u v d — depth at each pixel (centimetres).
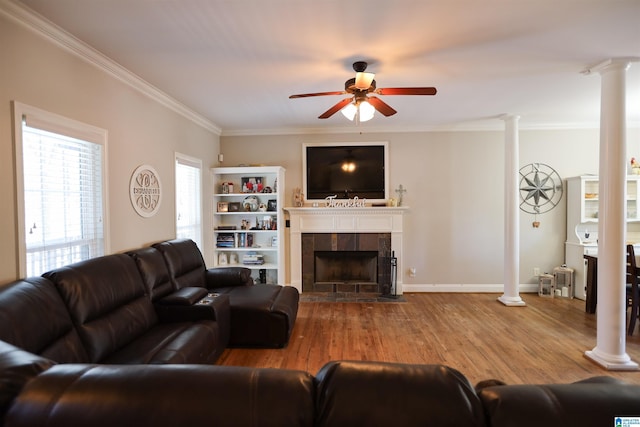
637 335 347
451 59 272
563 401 78
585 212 487
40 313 175
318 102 388
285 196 539
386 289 507
